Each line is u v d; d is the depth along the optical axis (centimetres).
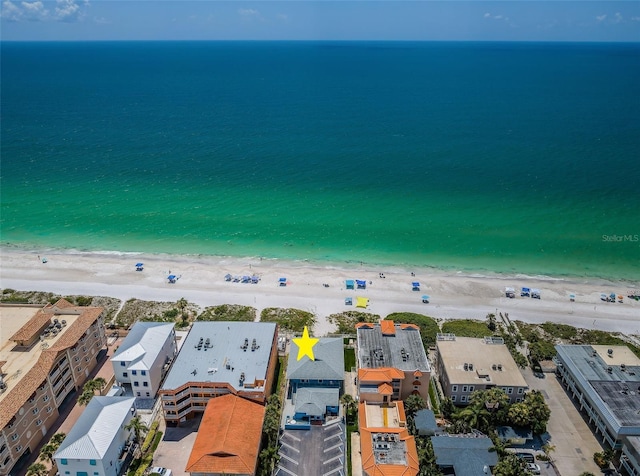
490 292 14412
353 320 12938
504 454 8369
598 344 12112
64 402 10125
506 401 9162
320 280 14888
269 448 8431
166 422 9556
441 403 9838
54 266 15575
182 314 13125
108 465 8044
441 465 8244
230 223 18400
